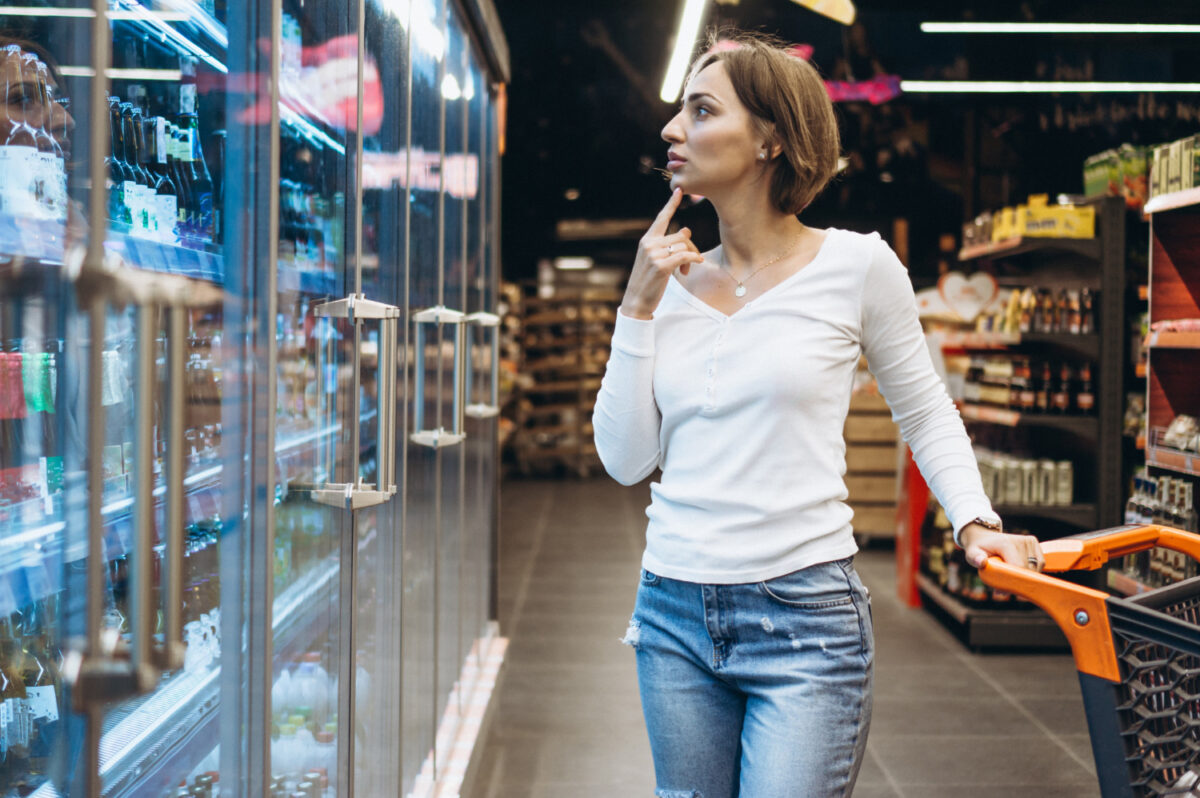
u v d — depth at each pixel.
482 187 3.94
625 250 13.99
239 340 1.32
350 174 1.78
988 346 5.89
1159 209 3.35
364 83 1.85
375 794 2.07
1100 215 4.68
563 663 4.48
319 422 1.67
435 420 2.75
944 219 10.41
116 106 1.28
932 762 3.36
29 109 1.00
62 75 0.98
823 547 1.39
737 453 1.39
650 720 1.45
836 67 8.92
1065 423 4.70
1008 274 6.02
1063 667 4.45
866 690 1.40
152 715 1.30
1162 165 3.50
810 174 1.42
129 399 1.26
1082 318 4.71
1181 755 1.30
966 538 1.43
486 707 3.44
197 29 1.33
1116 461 4.64
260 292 1.32
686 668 1.42
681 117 1.46
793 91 1.41
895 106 10.00
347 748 1.76
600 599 5.71
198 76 1.35
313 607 1.65
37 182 1.01
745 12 8.84
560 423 12.48
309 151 1.59
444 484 2.98
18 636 1.08
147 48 1.34
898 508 5.88
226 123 1.32
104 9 0.96
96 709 0.94
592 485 11.34
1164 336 3.27
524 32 10.07
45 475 1.02
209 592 1.38
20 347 1.02
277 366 1.42
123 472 1.25
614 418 1.46
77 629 0.99
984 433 5.64
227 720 1.32
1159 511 3.46
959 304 5.76
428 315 2.46
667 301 1.49
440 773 2.79
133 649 0.93
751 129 1.41
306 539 1.60
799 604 1.36
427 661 2.67
